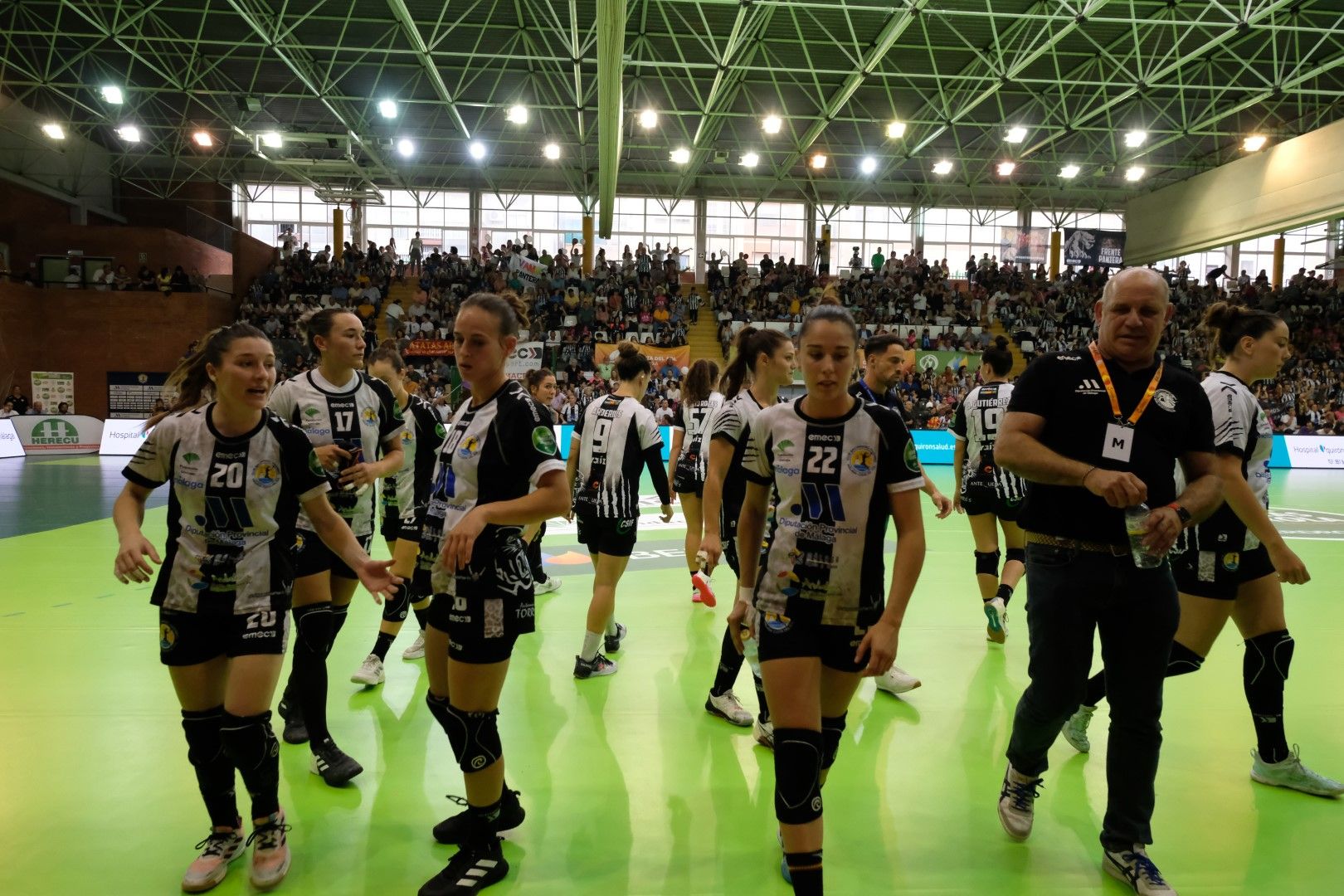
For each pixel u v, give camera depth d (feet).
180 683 7.89
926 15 55.11
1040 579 8.02
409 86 73.36
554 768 10.55
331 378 11.44
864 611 7.20
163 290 74.23
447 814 9.41
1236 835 9.04
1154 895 7.68
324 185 89.56
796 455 7.35
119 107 77.41
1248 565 9.86
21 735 11.50
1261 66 66.74
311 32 62.23
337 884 8.04
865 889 7.94
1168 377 7.86
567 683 13.87
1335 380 76.43
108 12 57.98
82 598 19.34
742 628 7.84
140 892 7.88
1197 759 11.02
